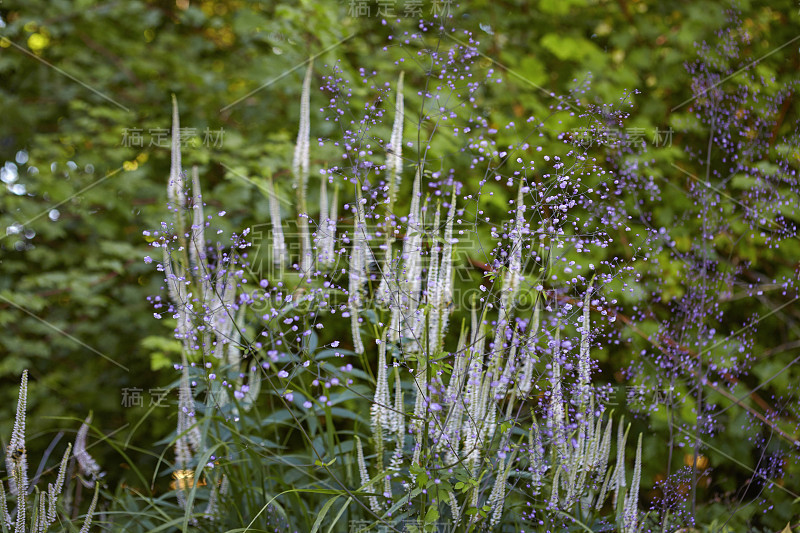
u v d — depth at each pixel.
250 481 2.08
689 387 2.91
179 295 2.03
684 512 2.19
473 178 2.73
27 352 3.38
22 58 3.84
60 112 3.92
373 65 3.20
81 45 3.87
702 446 2.53
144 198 3.63
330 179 2.04
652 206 3.27
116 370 3.62
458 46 2.21
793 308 3.37
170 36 3.94
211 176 3.81
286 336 2.28
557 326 1.88
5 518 1.70
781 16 3.74
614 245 2.90
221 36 4.32
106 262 3.34
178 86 3.73
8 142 3.85
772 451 2.65
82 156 3.59
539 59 3.62
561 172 1.97
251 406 2.33
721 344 2.78
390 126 2.84
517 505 1.95
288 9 3.23
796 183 2.95
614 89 3.36
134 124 3.67
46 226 3.53
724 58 3.24
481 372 1.85
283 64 3.30
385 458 1.97
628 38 3.61
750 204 3.09
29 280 3.31
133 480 3.28
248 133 3.70
